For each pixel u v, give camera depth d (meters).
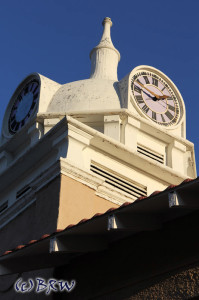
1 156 22.25
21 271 13.32
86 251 12.52
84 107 22.23
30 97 23.48
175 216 11.48
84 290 12.85
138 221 11.51
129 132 21.31
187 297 10.78
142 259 11.86
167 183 20.66
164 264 11.41
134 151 19.50
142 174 20.19
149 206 11.18
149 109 22.98
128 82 22.89
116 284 12.15
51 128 19.42
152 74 24.03
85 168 17.55
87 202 16.86
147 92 23.38
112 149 19.25
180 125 23.48
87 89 23.00
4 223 18.42
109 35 26.94
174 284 11.09
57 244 12.12
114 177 19.41
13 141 22.00
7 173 19.67
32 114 22.45
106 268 12.52
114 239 12.50
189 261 11.02
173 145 22.20
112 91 22.98
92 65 25.95
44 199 16.98
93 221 11.65
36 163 19.25
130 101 22.52
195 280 10.80
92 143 18.94
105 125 21.30
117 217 11.32
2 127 23.89
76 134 18.25
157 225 11.66
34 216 17.31
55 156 18.69
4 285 16.19
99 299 12.41
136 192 19.78
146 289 11.53
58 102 22.61
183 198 10.59
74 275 13.27
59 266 13.74
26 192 17.97
